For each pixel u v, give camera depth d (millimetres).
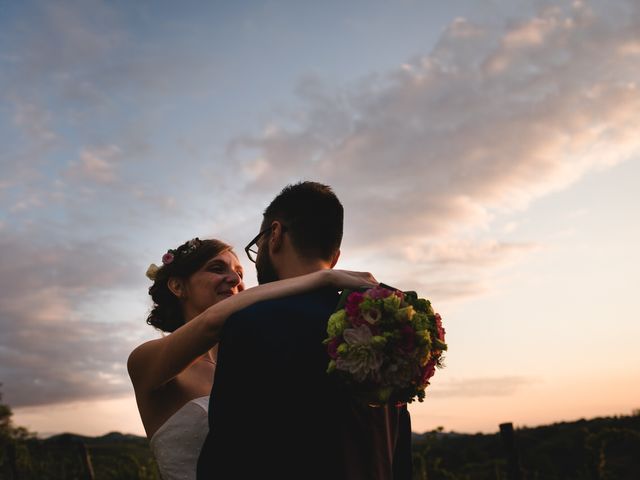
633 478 8602
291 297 1840
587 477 9398
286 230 2041
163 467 2492
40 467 12516
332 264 2113
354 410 1771
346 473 1690
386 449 1857
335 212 2080
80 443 11148
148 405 2520
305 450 1660
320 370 1735
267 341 1719
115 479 11039
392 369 1732
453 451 10836
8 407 13898
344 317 1761
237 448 1670
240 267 3234
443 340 1941
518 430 13141
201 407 2549
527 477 10188
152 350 2137
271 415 1672
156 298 3182
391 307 1784
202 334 1881
